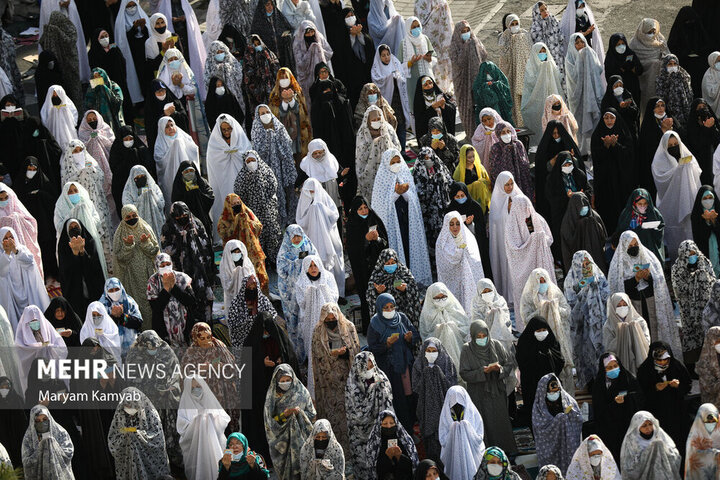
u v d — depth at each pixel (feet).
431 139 138.31
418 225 128.77
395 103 158.30
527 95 157.38
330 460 96.63
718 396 105.19
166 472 101.50
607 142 137.90
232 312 112.57
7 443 104.17
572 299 113.60
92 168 136.87
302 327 115.65
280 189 141.38
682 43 164.55
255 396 107.34
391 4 172.65
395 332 107.55
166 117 141.49
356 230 123.44
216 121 142.61
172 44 160.97
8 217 125.90
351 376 101.81
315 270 114.32
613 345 109.81
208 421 102.22
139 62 167.53
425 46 162.40
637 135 149.38
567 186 130.31
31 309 108.99
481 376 103.71
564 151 130.11
